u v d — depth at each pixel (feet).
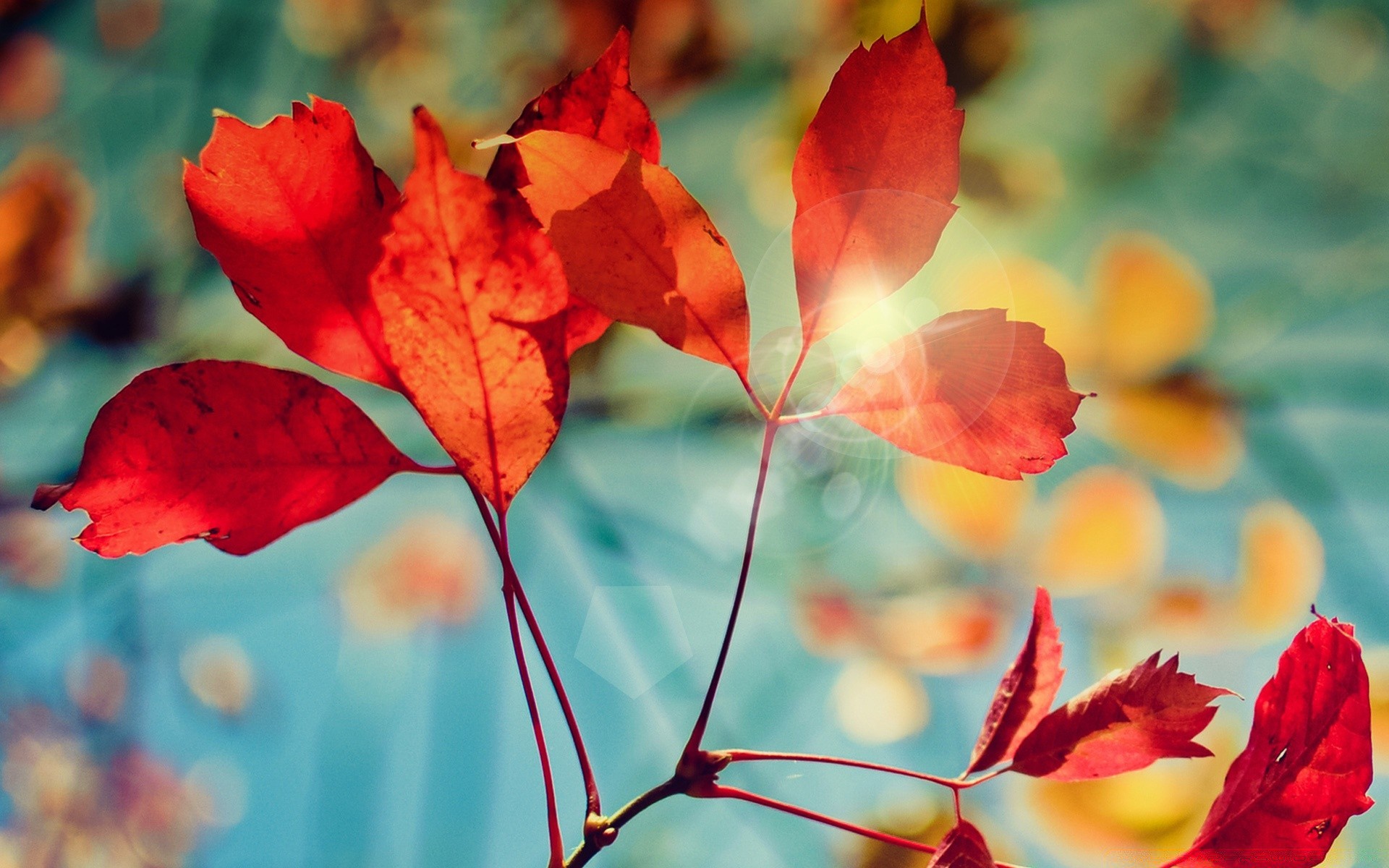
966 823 1.62
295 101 1.59
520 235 1.57
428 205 1.56
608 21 4.00
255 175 1.59
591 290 1.61
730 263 1.61
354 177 1.59
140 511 1.59
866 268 1.63
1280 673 1.64
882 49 1.62
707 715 1.63
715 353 1.62
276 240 1.59
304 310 1.59
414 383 1.59
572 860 1.61
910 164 1.62
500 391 1.59
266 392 1.60
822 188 1.63
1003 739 1.65
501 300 1.58
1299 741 1.63
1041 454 1.62
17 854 4.46
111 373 3.96
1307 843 1.62
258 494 1.61
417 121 1.55
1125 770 1.63
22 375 3.93
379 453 1.61
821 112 1.62
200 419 1.60
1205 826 1.63
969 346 1.63
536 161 1.60
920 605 3.77
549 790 1.61
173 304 3.96
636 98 1.65
